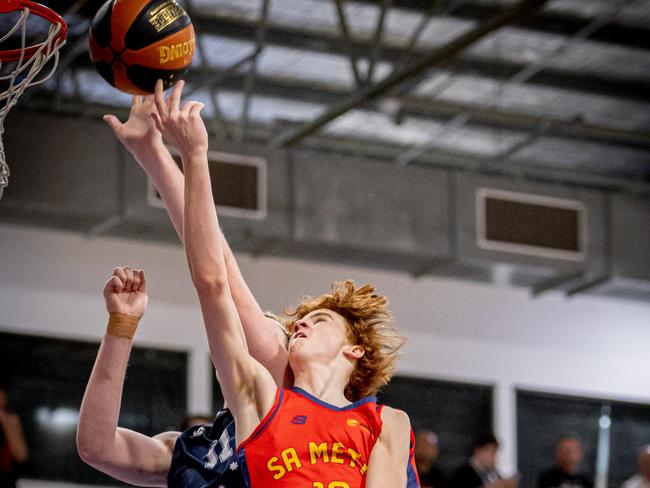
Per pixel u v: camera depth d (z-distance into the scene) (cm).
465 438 1166
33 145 980
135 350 1062
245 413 291
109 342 308
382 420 301
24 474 1004
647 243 1176
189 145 294
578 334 1232
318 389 305
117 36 328
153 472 315
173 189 324
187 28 336
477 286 1207
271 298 1111
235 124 1104
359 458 291
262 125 1114
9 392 1016
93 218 1005
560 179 1233
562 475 965
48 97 1020
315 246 1077
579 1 926
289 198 1057
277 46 972
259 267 1115
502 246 1117
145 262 1078
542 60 1002
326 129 1111
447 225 1106
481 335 1194
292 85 1039
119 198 998
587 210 1158
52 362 1034
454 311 1190
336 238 1067
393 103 979
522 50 992
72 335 1041
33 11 360
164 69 330
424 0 921
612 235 1163
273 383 297
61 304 1041
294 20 940
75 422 1031
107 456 307
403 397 1153
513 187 1137
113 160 1003
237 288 316
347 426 294
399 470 292
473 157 1180
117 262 1067
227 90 1037
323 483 284
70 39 925
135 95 335
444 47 901
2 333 1023
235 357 291
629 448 1222
